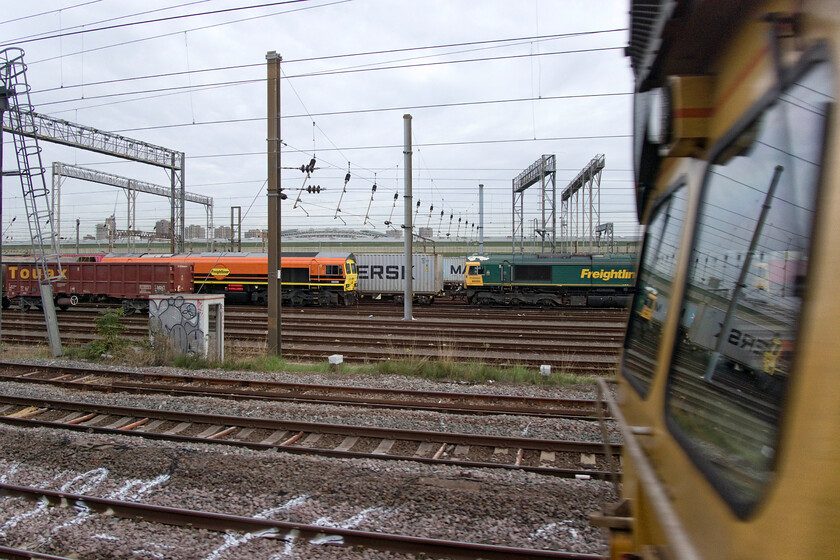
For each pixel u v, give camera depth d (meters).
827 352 0.93
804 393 0.97
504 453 7.02
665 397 1.93
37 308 29.53
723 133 1.55
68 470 6.30
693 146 1.75
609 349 14.81
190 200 44.03
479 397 9.55
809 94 1.04
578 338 16.98
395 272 37.00
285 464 6.30
